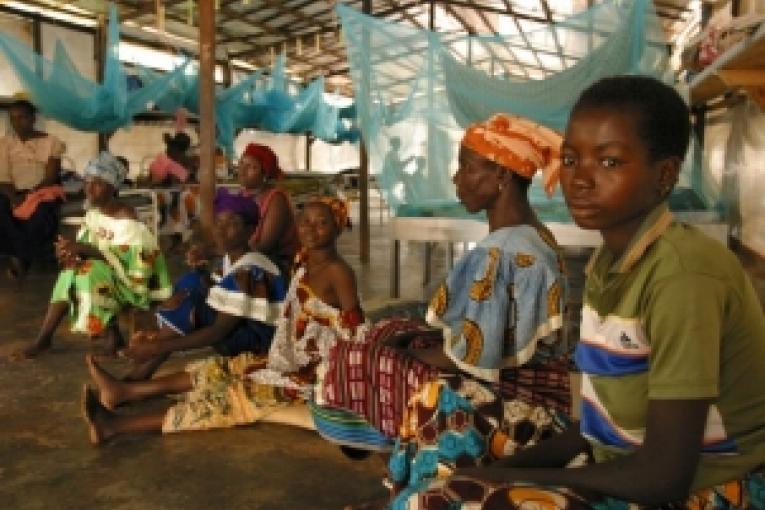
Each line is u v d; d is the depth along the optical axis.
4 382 3.07
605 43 4.94
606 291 1.05
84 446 2.38
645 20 4.71
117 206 3.42
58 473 2.18
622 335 1.02
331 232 2.31
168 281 3.60
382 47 5.84
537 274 1.52
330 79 17.75
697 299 0.94
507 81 5.57
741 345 0.98
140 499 2.02
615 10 5.09
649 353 1.00
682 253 0.97
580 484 1.03
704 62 5.68
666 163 0.99
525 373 1.58
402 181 5.90
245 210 2.73
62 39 10.27
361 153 6.68
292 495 2.05
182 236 7.36
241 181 3.04
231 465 2.24
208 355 3.47
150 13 11.03
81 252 3.35
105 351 3.49
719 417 1.01
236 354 2.71
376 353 1.75
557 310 1.52
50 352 3.54
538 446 1.28
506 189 1.60
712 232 4.61
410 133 6.09
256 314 2.60
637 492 0.98
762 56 4.12
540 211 4.88
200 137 4.62
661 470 0.95
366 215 6.78
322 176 12.04
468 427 1.45
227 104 10.30
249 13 12.50
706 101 8.04
